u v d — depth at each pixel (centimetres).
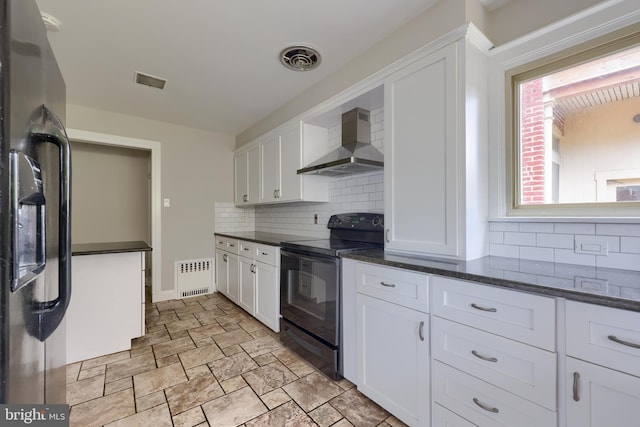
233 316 305
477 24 154
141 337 254
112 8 161
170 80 249
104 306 221
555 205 146
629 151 127
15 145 59
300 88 267
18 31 62
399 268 146
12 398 58
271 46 200
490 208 164
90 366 204
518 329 104
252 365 206
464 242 146
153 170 356
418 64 167
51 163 92
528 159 156
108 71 233
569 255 140
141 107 312
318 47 202
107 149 439
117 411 157
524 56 153
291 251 234
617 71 130
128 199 452
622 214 127
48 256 88
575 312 92
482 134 159
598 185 135
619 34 125
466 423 119
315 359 202
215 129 390
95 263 219
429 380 133
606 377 86
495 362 110
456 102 149
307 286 212
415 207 167
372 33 187
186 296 375
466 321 119
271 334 261
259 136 353
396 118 179
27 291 69
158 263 356
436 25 160
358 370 171
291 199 290
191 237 382
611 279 107
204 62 221
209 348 233
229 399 168
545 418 97
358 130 238
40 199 75
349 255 177
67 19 170
